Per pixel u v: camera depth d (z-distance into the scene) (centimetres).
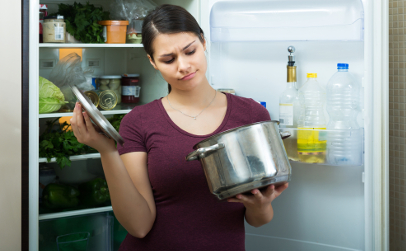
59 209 165
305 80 152
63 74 171
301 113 149
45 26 159
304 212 158
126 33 174
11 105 135
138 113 98
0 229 136
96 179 174
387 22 131
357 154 137
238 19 151
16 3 134
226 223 92
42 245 161
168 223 93
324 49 147
